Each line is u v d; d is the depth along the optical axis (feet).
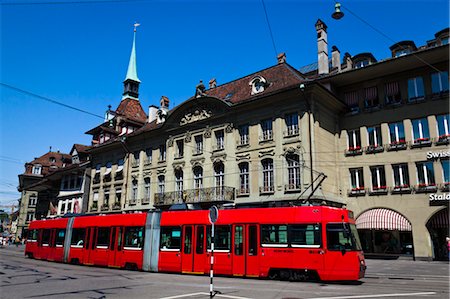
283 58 109.09
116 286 46.24
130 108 175.83
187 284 47.85
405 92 88.99
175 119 118.62
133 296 38.47
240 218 57.57
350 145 96.27
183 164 113.39
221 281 51.16
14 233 253.03
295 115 90.89
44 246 93.30
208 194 100.22
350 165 94.27
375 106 93.30
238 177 97.91
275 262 52.80
